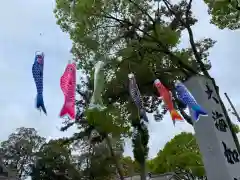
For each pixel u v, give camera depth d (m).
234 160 7.22
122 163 24.30
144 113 6.65
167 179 27.02
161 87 6.40
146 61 11.41
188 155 23.06
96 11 10.59
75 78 4.84
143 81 11.67
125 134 15.22
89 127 19.53
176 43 11.05
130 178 26.58
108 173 22.94
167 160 26.38
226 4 10.39
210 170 7.23
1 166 24.23
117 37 11.22
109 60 9.81
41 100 4.13
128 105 12.81
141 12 11.33
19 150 42.28
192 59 11.68
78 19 10.55
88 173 23.09
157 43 10.90
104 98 12.32
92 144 21.52
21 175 39.94
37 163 26.05
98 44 10.95
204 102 7.62
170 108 6.16
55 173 24.92
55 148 26.08
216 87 8.39
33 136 45.16
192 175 23.55
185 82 8.02
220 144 7.21
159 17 11.52
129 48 11.05
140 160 14.12
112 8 10.86
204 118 7.50
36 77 4.19
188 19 11.27
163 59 11.50
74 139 22.58
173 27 11.77
